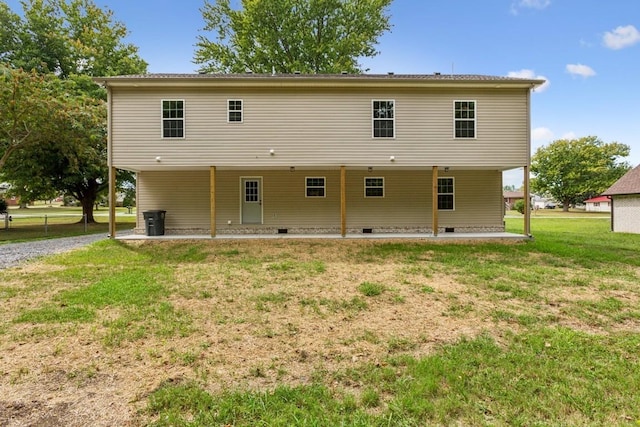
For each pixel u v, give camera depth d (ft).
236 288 19.22
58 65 65.46
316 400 8.48
